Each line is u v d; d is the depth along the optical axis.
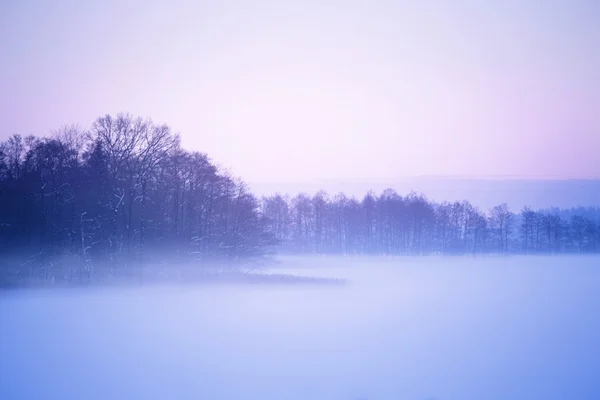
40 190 55.78
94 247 56.50
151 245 59.56
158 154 60.66
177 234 62.44
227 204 68.69
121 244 57.22
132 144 58.91
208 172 67.25
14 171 57.19
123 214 57.41
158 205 61.53
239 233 68.88
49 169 56.47
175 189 64.06
